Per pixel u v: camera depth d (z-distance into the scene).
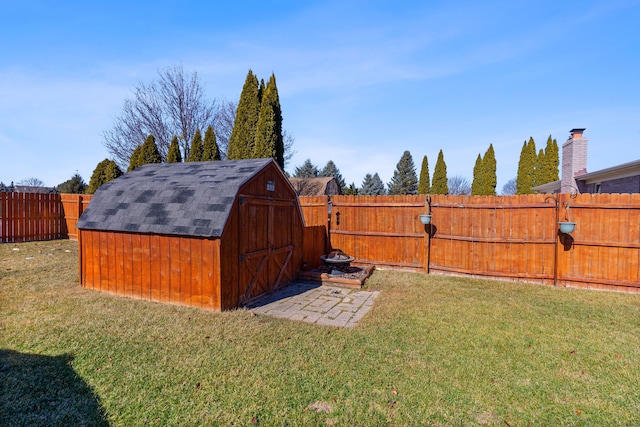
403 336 4.37
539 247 7.58
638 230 6.82
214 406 2.78
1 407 2.70
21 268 7.97
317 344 4.07
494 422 2.66
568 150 14.82
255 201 6.20
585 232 7.20
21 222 12.67
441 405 2.86
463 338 4.32
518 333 4.51
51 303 5.41
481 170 30.34
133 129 21.00
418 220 8.80
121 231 5.97
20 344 3.84
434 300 6.14
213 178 6.25
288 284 7.51
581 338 4.36
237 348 3.90
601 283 7.05
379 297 6.39
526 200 7.66
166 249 5.60
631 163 11.11
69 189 28.50
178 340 4.08
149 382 3.12
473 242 8.16
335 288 7.24
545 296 6.46
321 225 9.80
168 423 2.56
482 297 6.36
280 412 2.72
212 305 5.27
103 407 2.74
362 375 3.33
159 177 7.07
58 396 2.88
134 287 5.92
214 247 5.21
